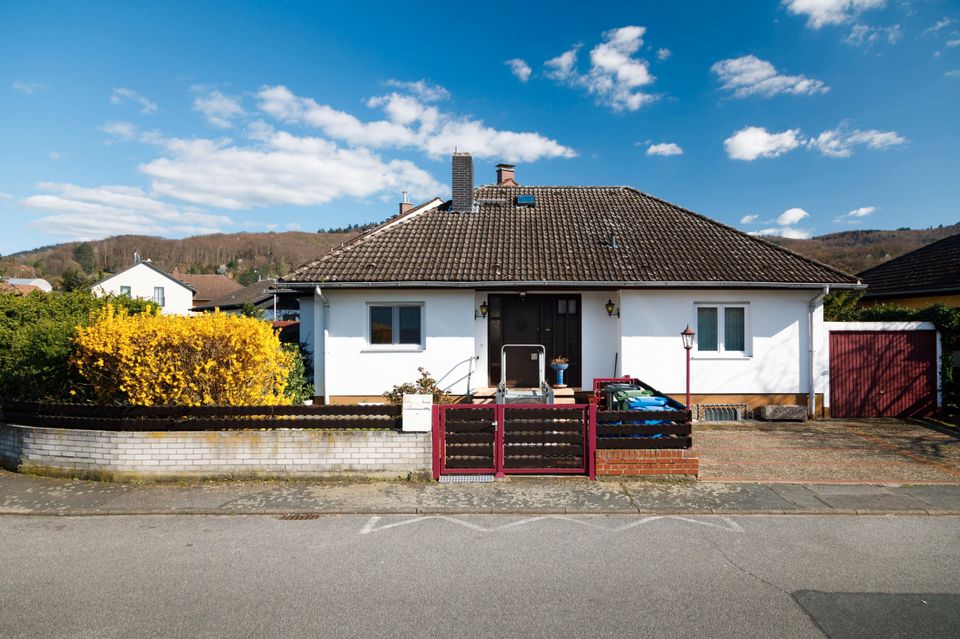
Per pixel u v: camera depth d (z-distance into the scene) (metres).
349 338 12.97
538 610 4.84
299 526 6.79
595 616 4.74
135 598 5.07
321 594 5.13
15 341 10.30
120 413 8.47
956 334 12.62
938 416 12.84
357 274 12.63
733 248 13.92
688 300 12.87
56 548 6.18
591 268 12.86
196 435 8.38
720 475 8.69
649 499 7.60
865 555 5.93
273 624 4.64
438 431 8.38
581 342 13.42
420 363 12.91
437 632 4.51
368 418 8.45
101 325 9.06
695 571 5.57
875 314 14.86
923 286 16.12
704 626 4.59
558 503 7.45
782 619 4.70
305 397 12.76
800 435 11.37
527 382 13.56
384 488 8.06
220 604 4.96
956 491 7.92
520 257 13.33
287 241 144.00
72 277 51.66
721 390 12.91
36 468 8.71
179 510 7.26
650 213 15.99
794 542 6.28
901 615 4.76
